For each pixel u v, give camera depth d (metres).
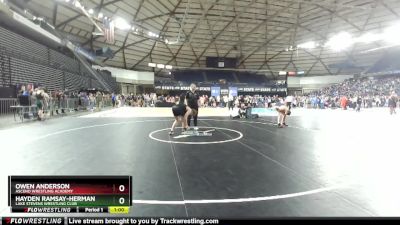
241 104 16.81
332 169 4.66
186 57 48.62
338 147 6.75
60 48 30.88
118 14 30.84
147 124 12.19
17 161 5.11
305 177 4.19
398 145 7.06
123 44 39.59
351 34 40.66
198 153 5.96
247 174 4.34
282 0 32.44
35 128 10.48
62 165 4.84
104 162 5.09
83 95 24.16
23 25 21.73
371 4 32.78
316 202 3.22
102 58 41.16
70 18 29.39
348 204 3.17
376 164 5.02
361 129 10.75
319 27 39.47
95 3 27.62
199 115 19.09
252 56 49.88
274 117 17.59
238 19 36.84
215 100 37.75
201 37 42.03
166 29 38.12
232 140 7.81
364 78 49.75
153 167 4.75
